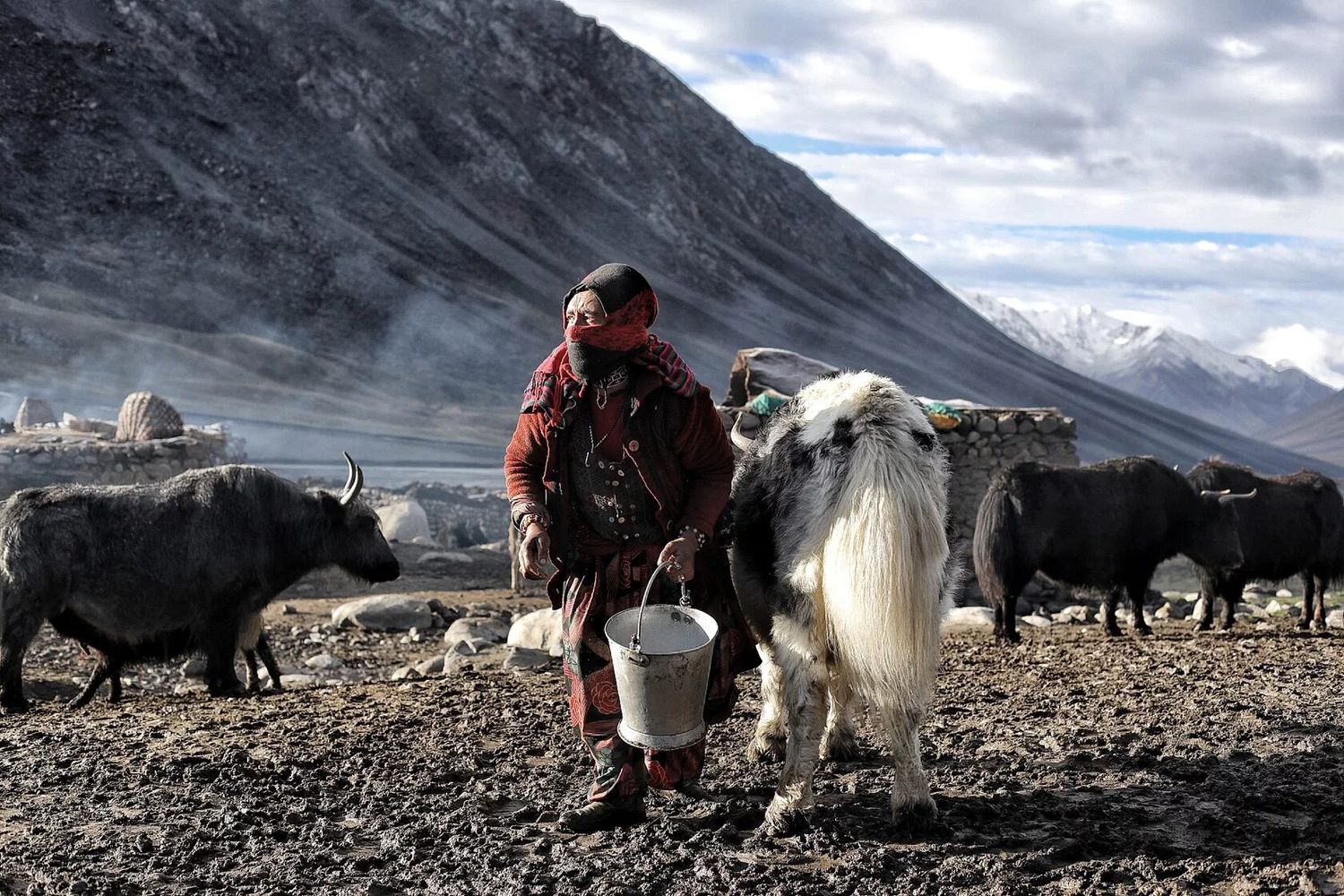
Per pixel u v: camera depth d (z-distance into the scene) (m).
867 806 4.66
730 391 18.33
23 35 158.88
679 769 4.25
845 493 4.01
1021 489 11.06
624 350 4.21
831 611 4.04
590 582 4.36
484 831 4.32
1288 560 12.34
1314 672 7.65
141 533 8.44
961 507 16.61
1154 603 15.71
